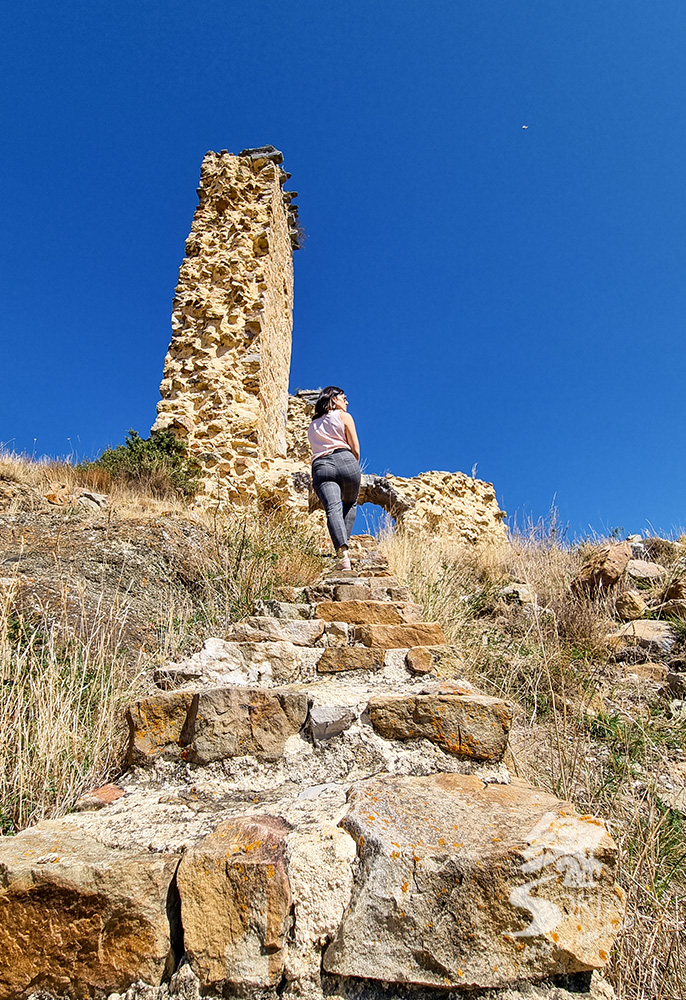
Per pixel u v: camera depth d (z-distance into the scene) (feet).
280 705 7.77
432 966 4.79
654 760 10.77
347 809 6.15
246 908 4.97
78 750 8.00
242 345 31.42
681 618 16.56
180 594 14.30
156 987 4.83
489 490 42.04
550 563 20.99
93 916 4.98
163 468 24.52
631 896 7.26
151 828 6.07
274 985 4.74
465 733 7.45
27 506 17.74
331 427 17.12
